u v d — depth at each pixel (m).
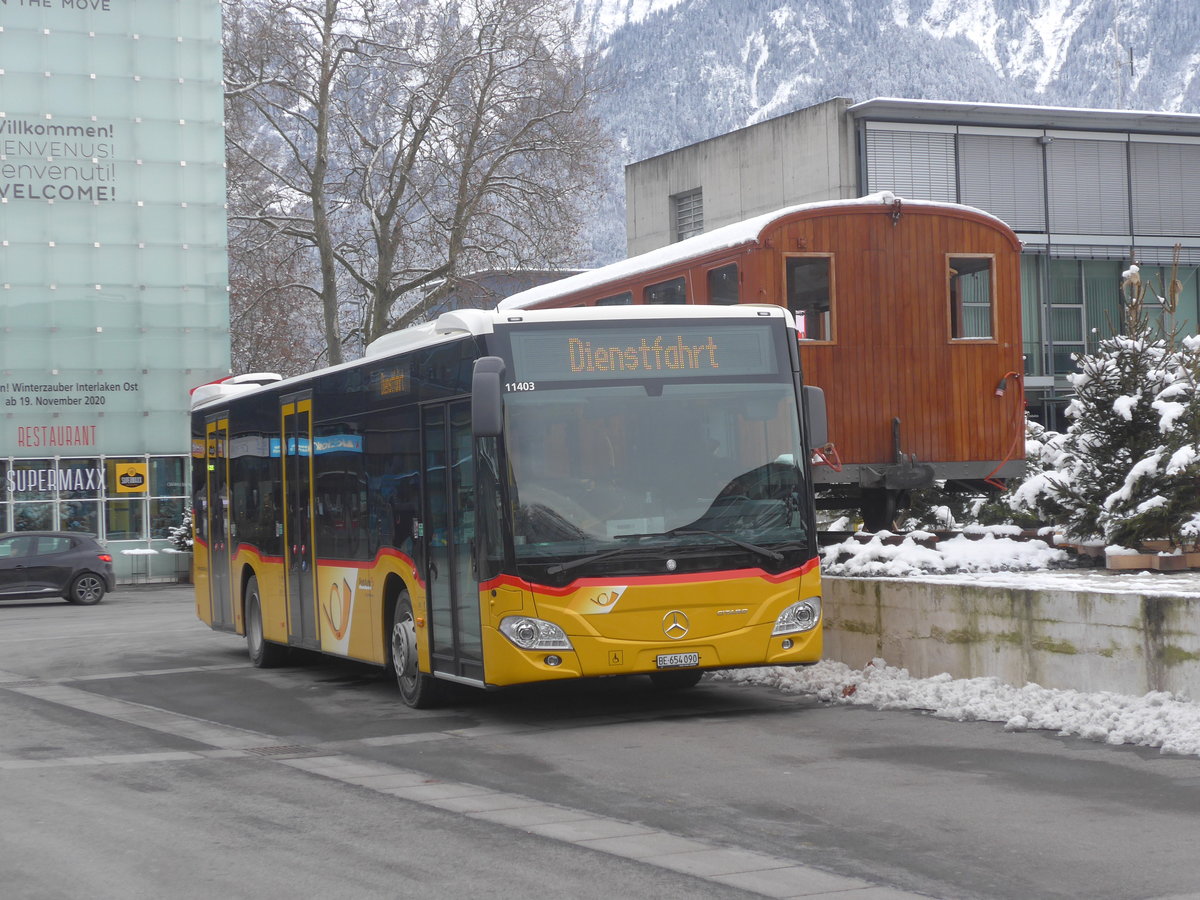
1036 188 48.53
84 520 43.38
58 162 43.12
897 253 17.22
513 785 10.00
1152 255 49.50
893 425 17.08
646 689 15.11
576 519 12.27
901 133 47.59
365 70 50.34
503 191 49.97
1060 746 10.71
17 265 42.72
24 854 8.27
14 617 31.53
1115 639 11.91
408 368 14.03
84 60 43.38
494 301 49.75
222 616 21.00
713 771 10.20
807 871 7.31
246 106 50.47
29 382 42.84
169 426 44.12
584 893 7.02
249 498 19.45
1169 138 49.75
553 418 12.40
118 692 16.75
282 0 48.69
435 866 7.68
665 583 12.30
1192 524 15.10
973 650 13.38
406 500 14.10
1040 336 48.47
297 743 12.41
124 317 43.69
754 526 12.68
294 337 57.75
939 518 18.62
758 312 13.16
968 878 7.10
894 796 9.09
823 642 15.51
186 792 10.09
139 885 7.48
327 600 16.38
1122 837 7.84
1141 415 16.17
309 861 7.87
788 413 13.02
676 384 12.73
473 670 12.70
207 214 44.47
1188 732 10.45
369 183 50.72
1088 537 16.03
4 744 12.70
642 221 57.50
